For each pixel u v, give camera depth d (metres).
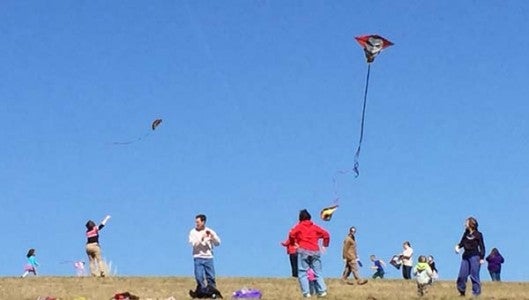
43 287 39.34
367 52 37.81
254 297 33.59
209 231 33.69
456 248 34.62
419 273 36.72
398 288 40.66
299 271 33.03
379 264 51.19
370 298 33.22
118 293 34.53
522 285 42.97
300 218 33.19
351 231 43.00
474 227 34.41
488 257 51.16
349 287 40.72
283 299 32.84
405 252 49.34
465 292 35.41
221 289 39.03
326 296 32.97
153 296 35.34
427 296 34.22
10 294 36.06
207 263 33.69
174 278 44.00
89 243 45.38
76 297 34.41
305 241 32.88
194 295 33.75
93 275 45.34
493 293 37.03
